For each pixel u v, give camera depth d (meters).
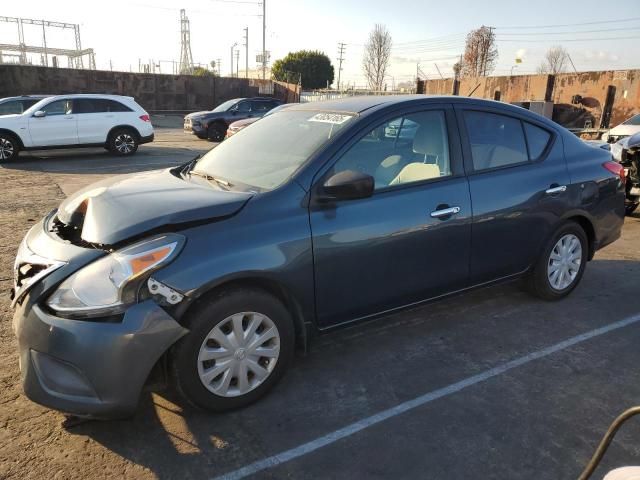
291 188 3.06
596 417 2.97
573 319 4.23
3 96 30.47
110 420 2.80
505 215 3.90
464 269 3.78
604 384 3.31
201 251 2.71
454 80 32.81
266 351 3.01
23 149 13.35
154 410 2.99
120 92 33.38
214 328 2.78
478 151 3.88
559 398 3.15
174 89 34.72
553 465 2.59
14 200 8.51
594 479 2.48
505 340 3.88
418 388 3.25
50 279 2.62
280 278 2.95
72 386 2.56
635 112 23.72
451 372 3.44
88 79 32.28
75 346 2.49
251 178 3.31
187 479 2.48
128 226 2.70
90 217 2.87
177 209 2.80
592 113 25.22
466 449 2.70
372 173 3.36
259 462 2.60
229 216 2.87
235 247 2.79
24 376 2.64
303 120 3.71
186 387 2.77
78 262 2.63
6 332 3.86
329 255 3.12
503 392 3.21
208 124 18.84
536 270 4.35
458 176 3.71
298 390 3.21
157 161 13.73
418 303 3.66
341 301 3.26
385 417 2.96
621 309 4.43
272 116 4.09
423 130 3.63
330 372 3.43
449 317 4.25
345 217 3.17
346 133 3.30
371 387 3.26
